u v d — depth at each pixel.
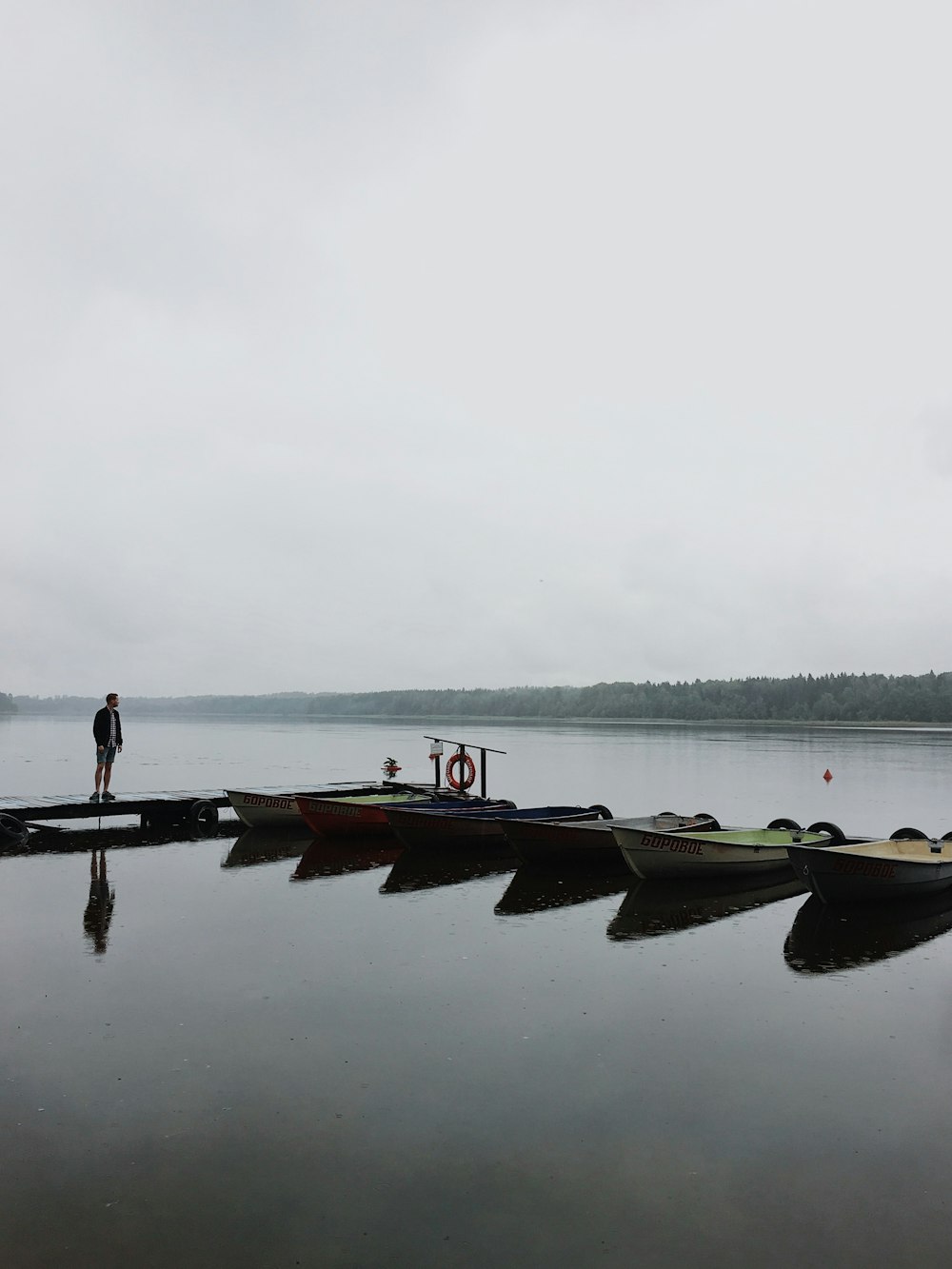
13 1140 6.50
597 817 21.12
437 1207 5.73
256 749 67.38
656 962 11.12
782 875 16.72
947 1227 5.59
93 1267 5.11
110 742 22.00
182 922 12.91
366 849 19.58
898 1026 8.94
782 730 135.00
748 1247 5.37
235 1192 5.88
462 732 119.75
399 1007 9.32
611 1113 7.00
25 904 13.96
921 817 26.14
